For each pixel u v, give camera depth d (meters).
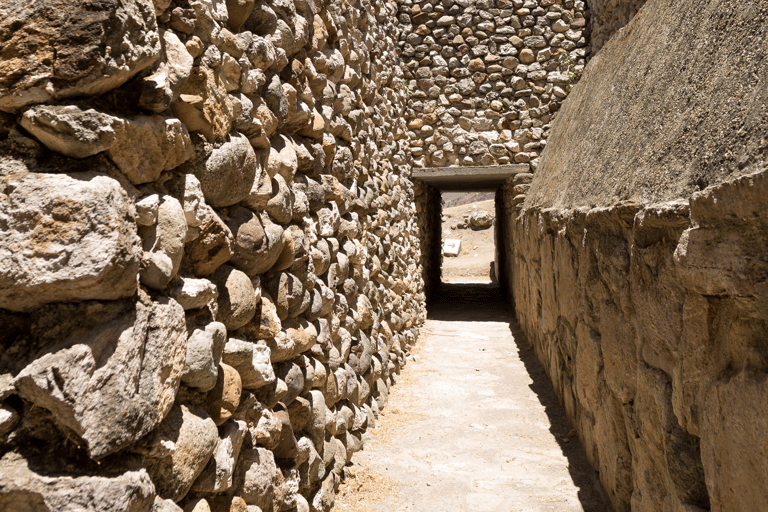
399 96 7.40
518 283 7.89
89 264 0.95
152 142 1.21
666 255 1.77
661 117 2.28
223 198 1.66
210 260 1.53
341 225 3.26
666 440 1.76
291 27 2.41
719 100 1.70
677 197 1.71
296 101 2.46
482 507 2.73
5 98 0.98
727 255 1.28
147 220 1.17
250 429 1.76
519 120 8.48
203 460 1.33
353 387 3.32
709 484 1.42
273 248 1.97
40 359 0.93
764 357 1.19
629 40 3.78
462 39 8.53
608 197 2.61
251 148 1.77
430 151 8.61
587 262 2.94
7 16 0.99
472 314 9.43
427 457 3.33
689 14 2.46
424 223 10.22
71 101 1.02
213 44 1.58
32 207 0.94
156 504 1.14
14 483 0.87
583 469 3.13
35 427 0.95
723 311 1.40
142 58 1.13
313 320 2.71
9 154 1.02
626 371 2.29
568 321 3.70
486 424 3.88
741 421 1.23
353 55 3.88
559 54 8.36
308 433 2.44
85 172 1.02
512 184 8.73
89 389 0.95
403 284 6.10
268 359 1.86
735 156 1.41
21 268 0.93
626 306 2.24
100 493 0.94
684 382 1.58
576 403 3.56
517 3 8.41
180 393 1.35
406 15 8.61
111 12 1.01
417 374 5.26
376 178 5.00
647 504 2.06
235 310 1.65
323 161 2.91
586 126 4.29
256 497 1.71
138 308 1.11
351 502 2.77
